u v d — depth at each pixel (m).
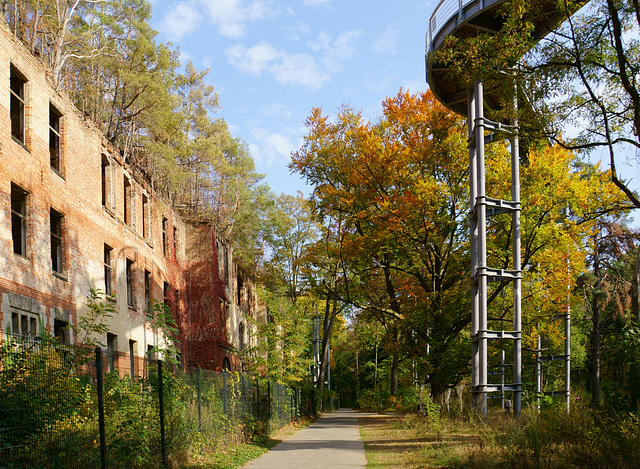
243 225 50.19
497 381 42.12
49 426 8.19
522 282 28.81
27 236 16.45
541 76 14.41
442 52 16.38
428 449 15.88
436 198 27.14
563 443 12.73
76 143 20.11
